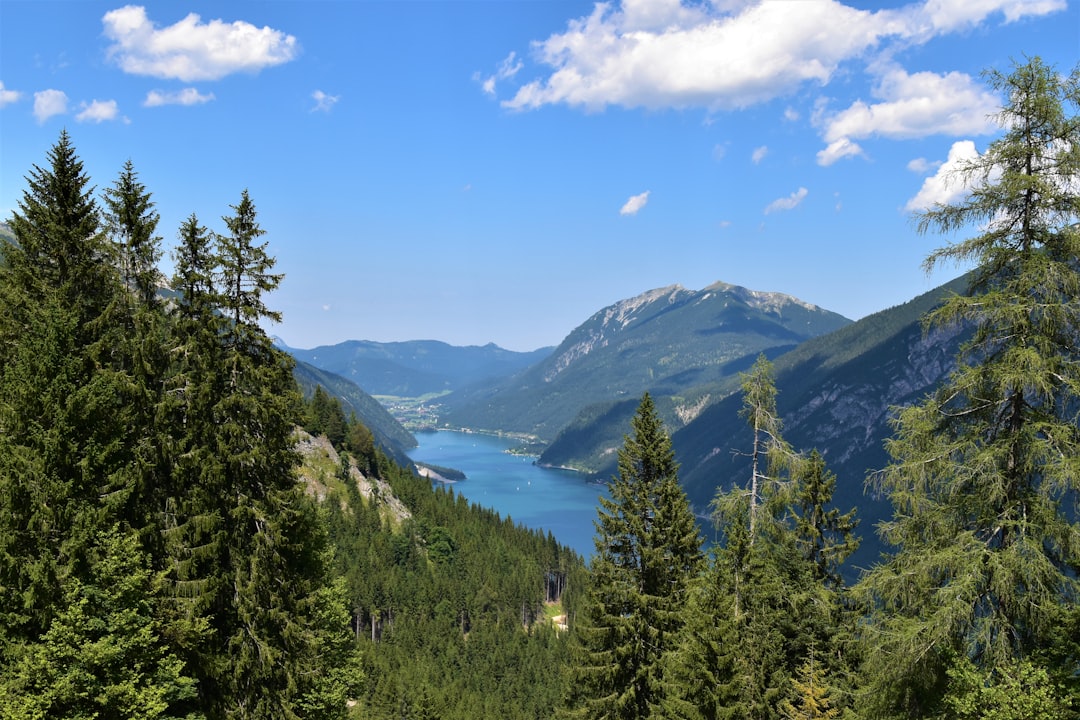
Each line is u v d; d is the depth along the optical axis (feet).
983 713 47.83
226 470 77.51
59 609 60.44
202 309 78.23
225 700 76.79
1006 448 51.57
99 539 63.93
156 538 72.18
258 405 79.41
